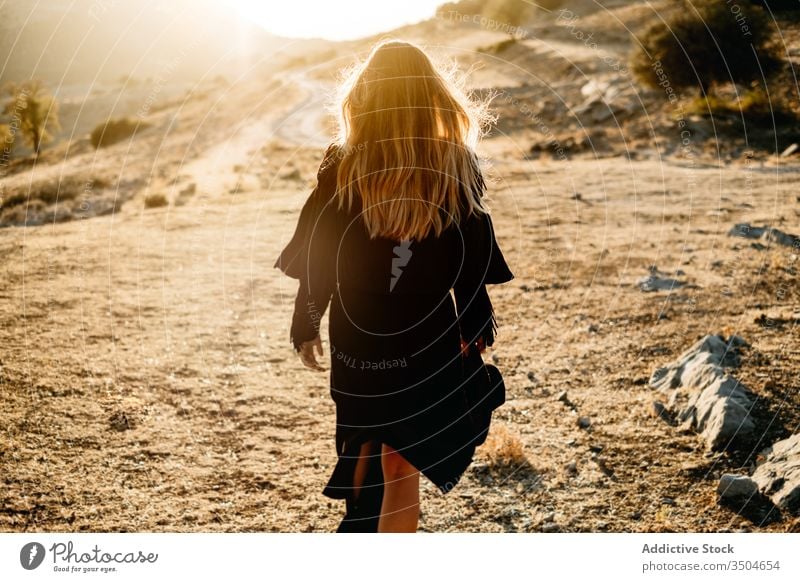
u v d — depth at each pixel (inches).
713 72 858.8
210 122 1381.6
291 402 155.7
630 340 184.4
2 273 275.6
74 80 2361.0
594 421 139.0
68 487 118.6
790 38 936.3
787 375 145.4
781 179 443.5
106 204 563.2
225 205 471.2
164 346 190.9
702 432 129.3
